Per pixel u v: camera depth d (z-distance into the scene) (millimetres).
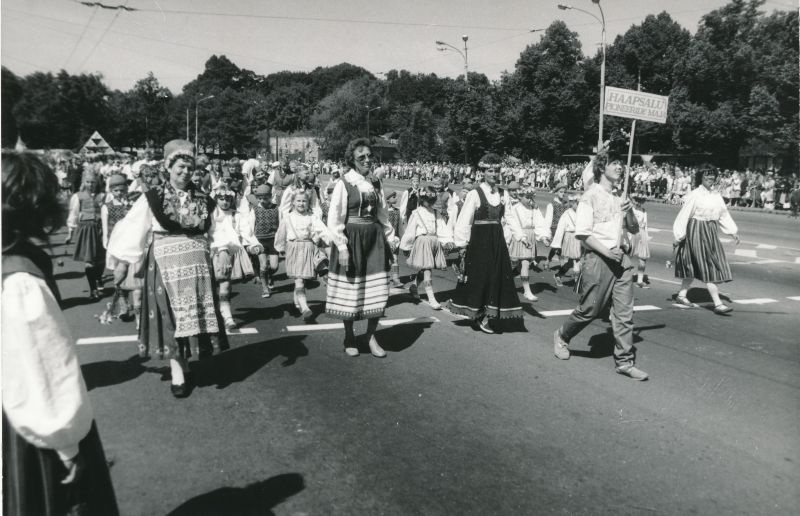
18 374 1541
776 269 10867
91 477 1779
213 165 14961
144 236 4207
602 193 4926
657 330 6477
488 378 4852
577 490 3156
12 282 1575
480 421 4000
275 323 6602
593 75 58688
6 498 1618
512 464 3418
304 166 9258
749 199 28656
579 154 59844
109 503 1850
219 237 4547
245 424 3891
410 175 60062
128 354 5344
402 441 3680
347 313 5207
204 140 69375
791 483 3262
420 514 2902
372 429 3846
